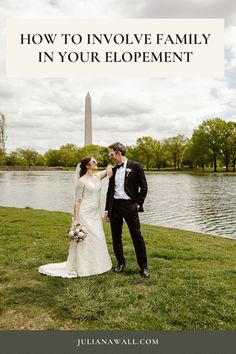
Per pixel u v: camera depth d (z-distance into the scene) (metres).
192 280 5.48
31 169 115.44
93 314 4.41
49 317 4.42
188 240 9.06
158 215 15.98
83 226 5.82
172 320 4.31
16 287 5.27
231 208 18.39
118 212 5.79
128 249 7.37
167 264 6.37
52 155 129.50
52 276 5.75
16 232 9.60
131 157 95.94
